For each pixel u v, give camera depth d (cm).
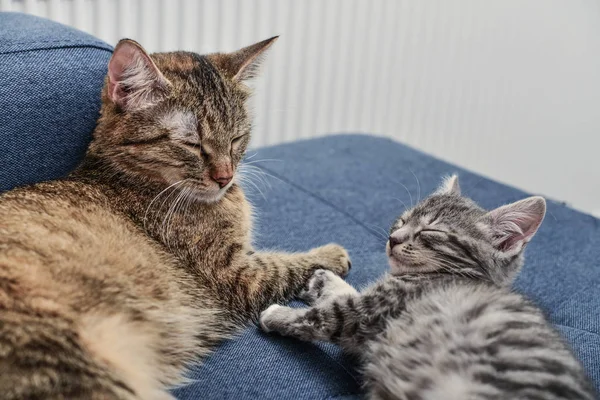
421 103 102
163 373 51
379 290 53
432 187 76
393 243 57
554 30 106
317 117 94
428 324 49
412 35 96
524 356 45
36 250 48
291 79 90
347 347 52
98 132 56
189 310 54
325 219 69
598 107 115
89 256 50
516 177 115
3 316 44
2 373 42
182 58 58
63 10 73
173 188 56
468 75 104
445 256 56
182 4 79
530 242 68
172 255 55
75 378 43
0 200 51
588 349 54
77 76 56
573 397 44
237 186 61
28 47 55
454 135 107
